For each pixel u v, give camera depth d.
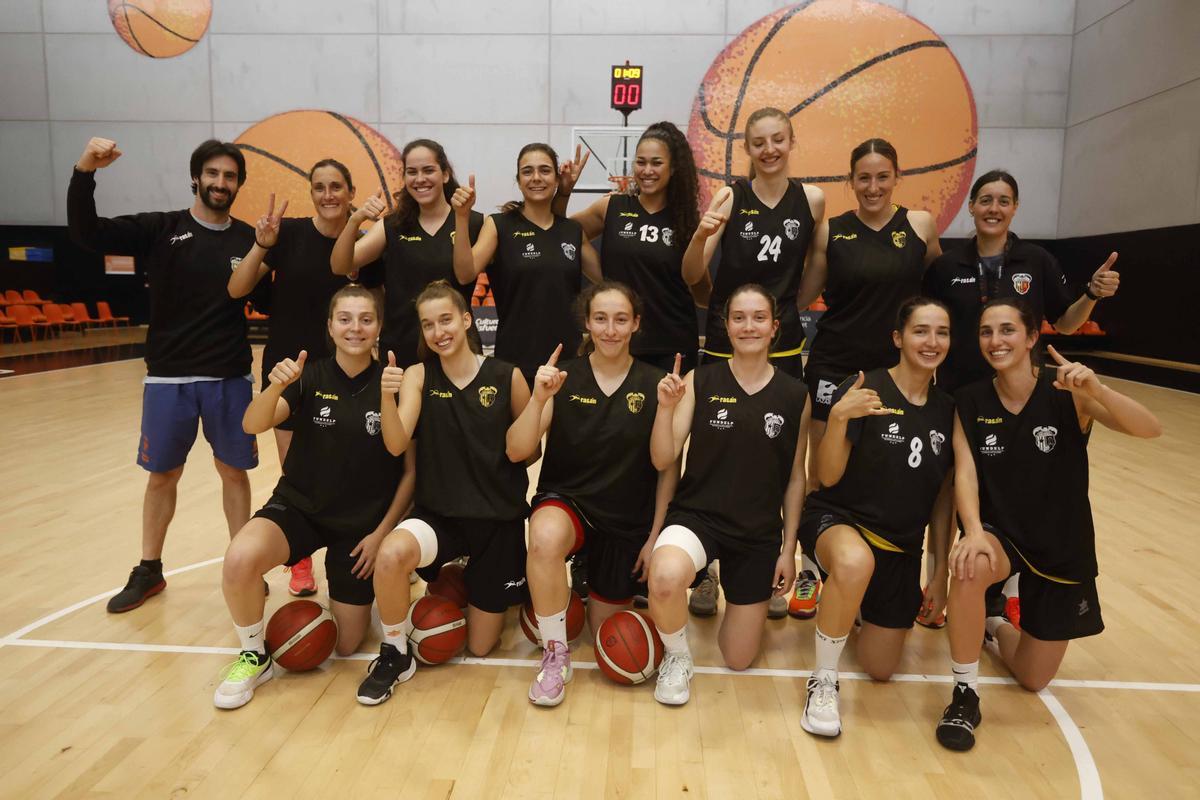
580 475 2.48
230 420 3.00
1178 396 8.42
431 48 12.44
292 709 2.20
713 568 3.39
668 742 2.07
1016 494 2.25
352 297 2.41
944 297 2.93
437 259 2.95
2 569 3.23
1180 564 3.47
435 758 1.98
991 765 2.00
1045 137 12.09
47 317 12.93
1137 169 10.43
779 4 11.95
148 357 2.94
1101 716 2.25
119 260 14.61
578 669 2.48
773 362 2.97
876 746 2.07
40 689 2.29
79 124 13.03
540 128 12.46
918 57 11.89
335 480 2.44
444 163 2.97
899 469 2.29
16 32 12.85
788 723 2.18
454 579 2.67
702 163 12.22
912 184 12.09
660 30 12.12
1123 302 10.79
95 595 2.98
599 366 2.48
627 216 3.08
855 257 2.86
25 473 4.79
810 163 12.05
